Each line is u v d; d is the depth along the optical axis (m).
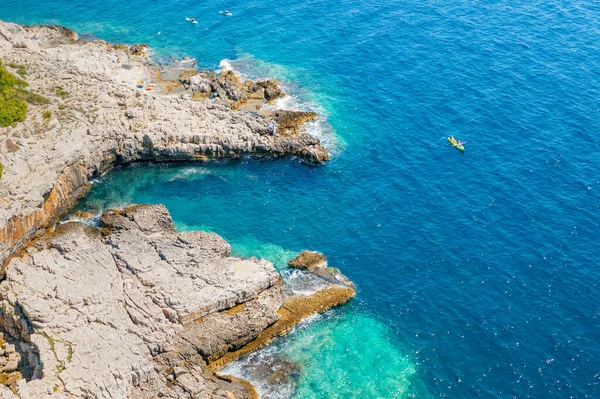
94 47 118.44
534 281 79.25
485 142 100.75
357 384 69.38
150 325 68.75
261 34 129.12
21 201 79.12
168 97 104.75
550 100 108.19
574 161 96.31
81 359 64.19
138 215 83.56
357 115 108.06
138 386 64.44
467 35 125.94
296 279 80.12
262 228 87.88
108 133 93.62
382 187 94.06
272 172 97.56
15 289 70.38
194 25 132.00
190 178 96.06
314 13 135.50
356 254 83.94
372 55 122.12
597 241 84.00
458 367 70.88
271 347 73.00
